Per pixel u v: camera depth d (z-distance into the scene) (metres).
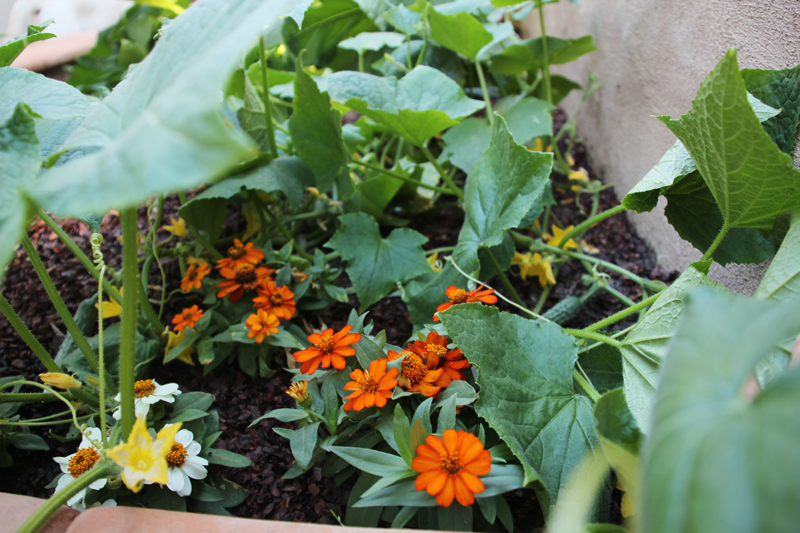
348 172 0.68
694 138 0.45
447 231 0.78
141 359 0.57
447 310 0.46
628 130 0.78
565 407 0.46
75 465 0.45
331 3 0.79
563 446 0.44
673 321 0.45
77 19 1.33
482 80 0.83
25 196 0.29
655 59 0.69
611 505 0.47
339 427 0.48
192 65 0.32
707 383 0.27
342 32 0.88
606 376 0.54
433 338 0.48
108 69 1.06
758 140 0.40
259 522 0.38
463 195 0.71
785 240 0.43
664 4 0.67
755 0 0.52
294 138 0.65
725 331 0.28
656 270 0.71
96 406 0.51
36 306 0.65
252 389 0.57
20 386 0.56
